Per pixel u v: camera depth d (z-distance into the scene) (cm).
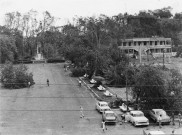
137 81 4497
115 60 7825
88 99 5650
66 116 4519
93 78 7462
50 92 6272
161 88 4375
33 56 13462
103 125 3825
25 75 6856
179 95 4381
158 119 4022
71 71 8688
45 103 5322
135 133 3734
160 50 13150
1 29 14088
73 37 10675
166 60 11850
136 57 12275
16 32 13962
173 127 3959
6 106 5097
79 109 4916
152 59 11994
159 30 16312
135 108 4597
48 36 14225
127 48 12875
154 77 4397
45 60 12312
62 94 6081
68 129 3925
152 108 4384
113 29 12644
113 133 3744
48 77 8238
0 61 10812
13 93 6175
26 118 4412
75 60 8475
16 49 11956
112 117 4112
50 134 3738
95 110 4862
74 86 6938
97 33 9900
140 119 3997
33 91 6375
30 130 3884
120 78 6669
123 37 13012
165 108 4372
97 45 9056
